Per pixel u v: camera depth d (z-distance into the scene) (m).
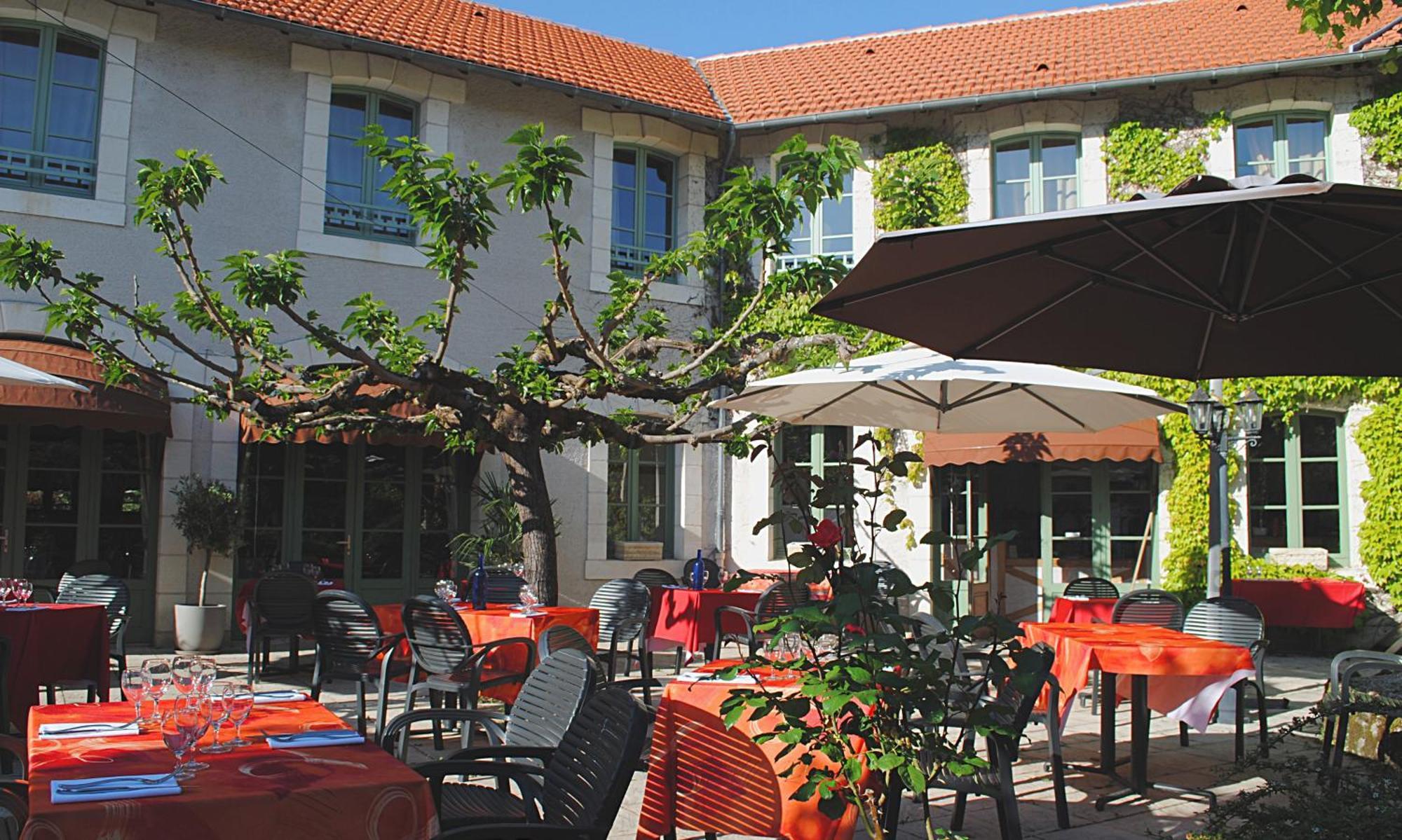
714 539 15.83
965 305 4.61
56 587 12.12
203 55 12.90
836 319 4.60
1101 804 6.38
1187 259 4.35
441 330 9.47
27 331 11.59
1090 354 5.13
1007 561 14.85
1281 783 4.16
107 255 12.15
